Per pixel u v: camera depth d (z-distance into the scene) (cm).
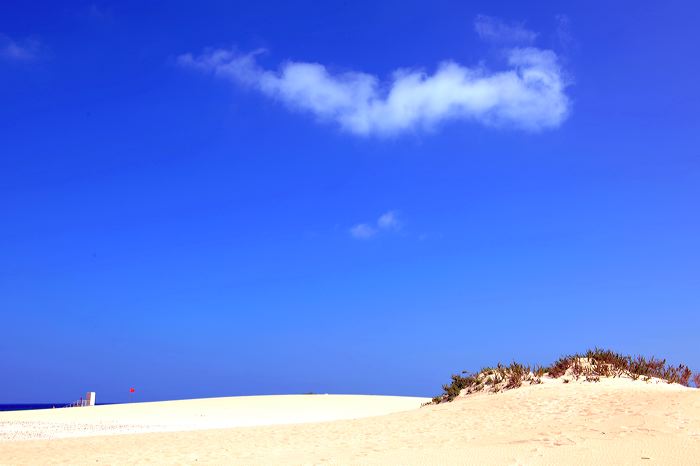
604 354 2186
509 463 1067
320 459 1289
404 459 1185
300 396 4078
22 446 1750
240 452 1507
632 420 1349
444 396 2316
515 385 2098
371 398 3941
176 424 2647
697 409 1343
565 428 1384
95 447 1708
